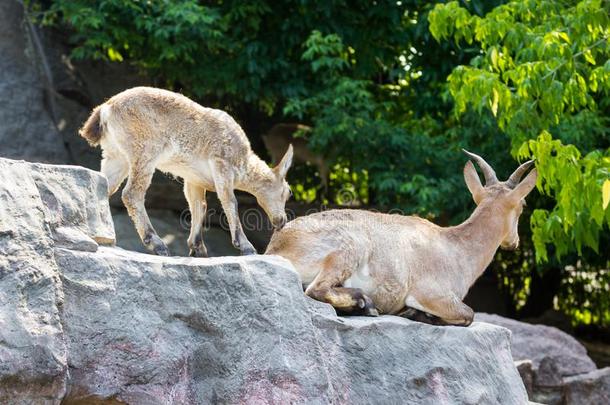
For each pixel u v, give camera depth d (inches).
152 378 283.9
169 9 705.6
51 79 749.9
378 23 795.4
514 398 380.2
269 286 314.5
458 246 400.5
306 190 870.4
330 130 727.1
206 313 300.0
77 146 740.7
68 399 270.8
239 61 760.3
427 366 352.8
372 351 341.4
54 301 266.1
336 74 754.2
